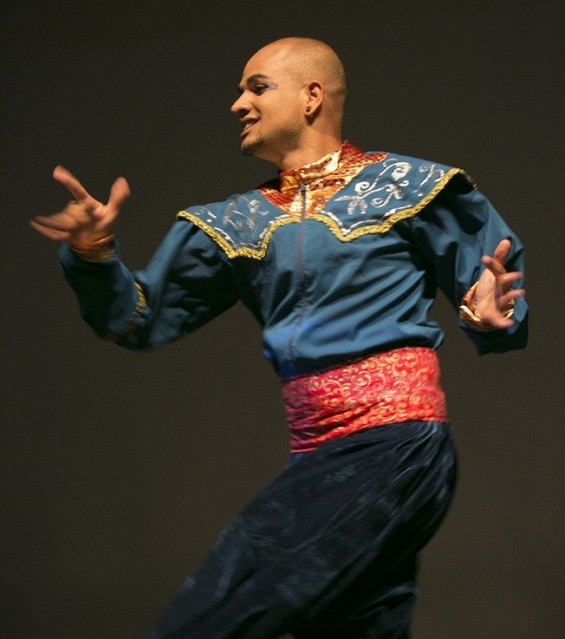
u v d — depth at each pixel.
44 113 15.16
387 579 7.18
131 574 14.74
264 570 6.84
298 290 7.54
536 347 14.13
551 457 14.04
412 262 7.59
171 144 14.91
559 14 14.33
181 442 14.84
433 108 14.41
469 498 14.12
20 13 15.28
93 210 7.32
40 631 14.77
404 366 7.38
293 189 7.85
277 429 14.70
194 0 15.01
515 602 13.95
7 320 15.20
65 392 15.07
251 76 8.03
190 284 8.01
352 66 14.56
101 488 14.91
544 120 14.23
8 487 15.04
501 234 7.45
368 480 7.04
